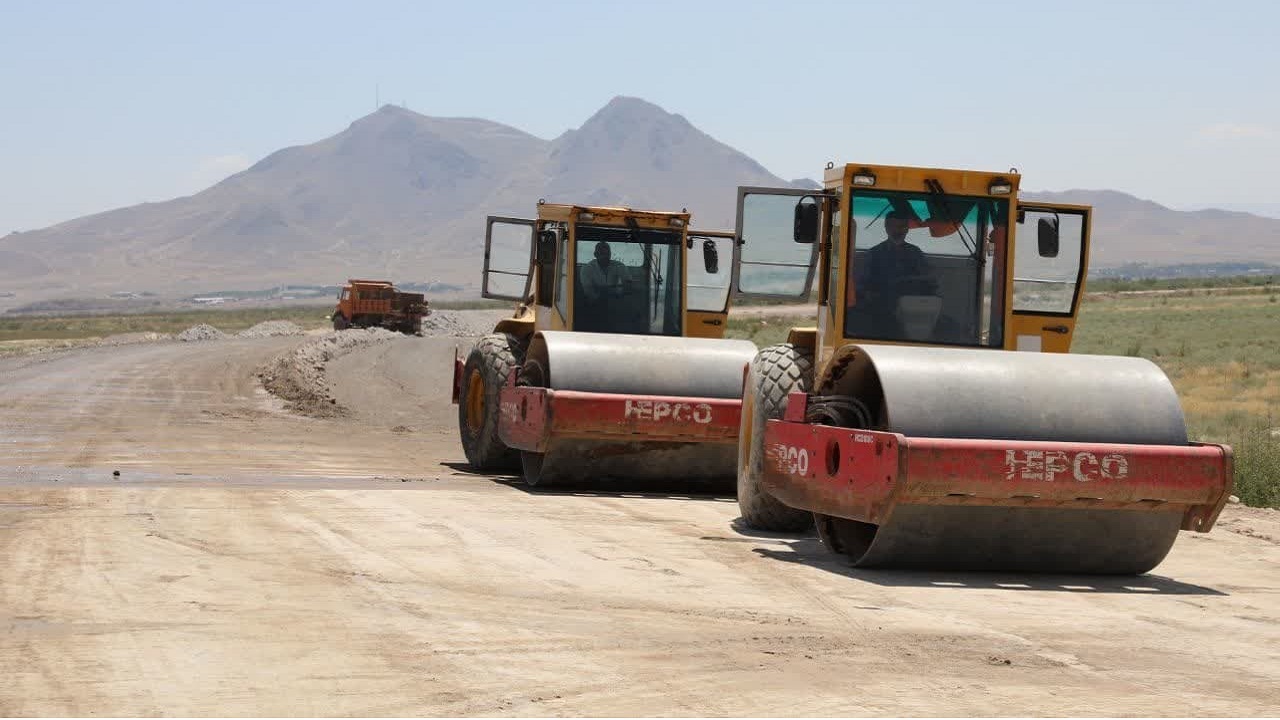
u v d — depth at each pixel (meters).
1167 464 9.68
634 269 17.67
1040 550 10.20
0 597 8.49
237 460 18.14
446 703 6.29
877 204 11.94
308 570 9.66
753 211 12.32
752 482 12.45
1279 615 9.10
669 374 15.34
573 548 11.07
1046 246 12.41
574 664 7.12
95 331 111.25
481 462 17.81
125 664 6.90
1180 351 52.94
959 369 10.02
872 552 10.18
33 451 18.47
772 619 8.45
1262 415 27.80
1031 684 6.93
